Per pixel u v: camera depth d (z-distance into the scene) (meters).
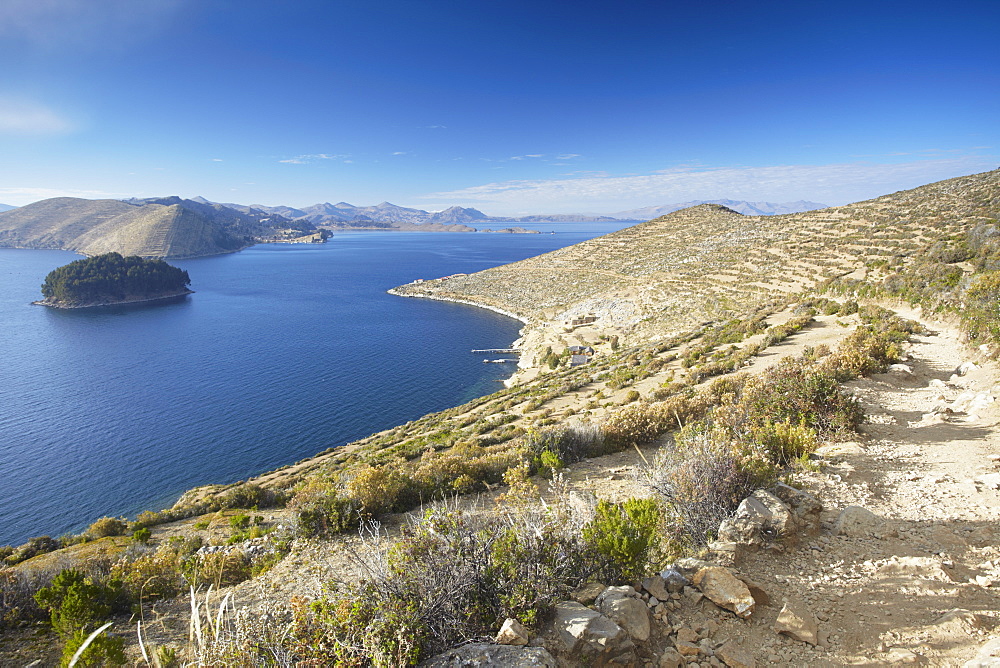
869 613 4.75
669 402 19.42
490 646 4.17
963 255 43.78
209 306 172.62
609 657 4.13
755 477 7.28
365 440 55.84
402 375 88.88
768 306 63.47
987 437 10.51
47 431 66.12
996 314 21.94
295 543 11.75
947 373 18.34
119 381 88.50
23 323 147.50
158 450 59.97
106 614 8.51
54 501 49.09
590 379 48.97
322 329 130.12
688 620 4.79
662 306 90.25
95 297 181.00
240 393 81.06
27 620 8.77
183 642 7.18
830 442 11.60
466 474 14.80
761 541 6.15
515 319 135.50
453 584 4.68
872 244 71.44
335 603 4.60
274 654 4.21
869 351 20.27
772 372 17.06
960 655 3.98
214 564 10.54
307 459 52.53
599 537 5.55
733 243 111.62
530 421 34.44
